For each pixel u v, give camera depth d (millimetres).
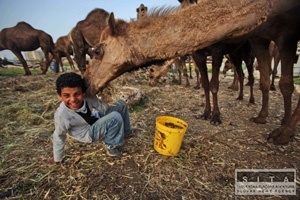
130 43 2342
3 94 5820
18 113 4250
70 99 2262
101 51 2465
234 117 4336
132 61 2404
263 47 3535
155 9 2436
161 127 2668
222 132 3535
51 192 2160
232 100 5816
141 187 2240
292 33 2875
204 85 4133
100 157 2748
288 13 2641
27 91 6324
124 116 3125
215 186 2283
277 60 7000
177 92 6711
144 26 2322
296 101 5809
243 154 2855
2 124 3795
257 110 4844
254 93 6836
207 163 2658
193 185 2289
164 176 2410
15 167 2557
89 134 2576
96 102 2736
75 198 2084
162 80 8352
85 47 9141
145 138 3268
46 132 3521
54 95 5582
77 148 2961
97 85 2561
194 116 4352
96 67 2541
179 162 2650
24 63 10898
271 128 3717
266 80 3742
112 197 2100
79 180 2326
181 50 2225
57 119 2346
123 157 2748
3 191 2174
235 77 7332
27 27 11172
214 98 3920
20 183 2281
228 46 3682
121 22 2445
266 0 2072
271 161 2697
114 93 4879
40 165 2588
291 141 3160
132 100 4730
